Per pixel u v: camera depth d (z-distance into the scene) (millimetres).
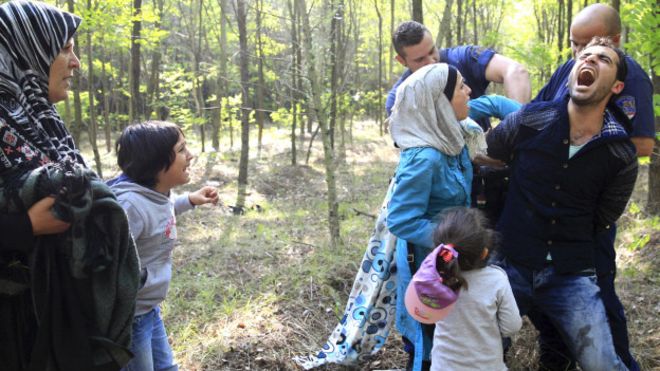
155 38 8734
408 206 2367
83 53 11719
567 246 2379
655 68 3943
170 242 2242
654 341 3260
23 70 1546
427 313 2084
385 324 2826
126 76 14766
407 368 2844
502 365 2260
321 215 7105
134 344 2131
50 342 1521
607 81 2164
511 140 2480
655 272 4301
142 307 2133
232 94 16484
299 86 10055
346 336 2891
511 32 13438
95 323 1574
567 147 2303
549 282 2414
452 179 2432
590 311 2340
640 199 6516
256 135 16109
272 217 7016
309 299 4055
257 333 3504
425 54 3100
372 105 19000
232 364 3166
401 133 2434
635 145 2547
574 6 12305
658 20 3801
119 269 1590
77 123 7457
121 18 7223
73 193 1445
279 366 3148
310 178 9805
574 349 2414
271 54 12055
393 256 2729
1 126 1445
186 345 3369
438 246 2152
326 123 5180
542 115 2375
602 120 2293
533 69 8570
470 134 2504
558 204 2355
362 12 15891
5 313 1542
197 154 12141
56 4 7070
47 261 1506
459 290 2135
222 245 5578
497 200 2771
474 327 2193
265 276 4551
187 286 4352
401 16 16953
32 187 1417
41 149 1556
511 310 2207
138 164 2125
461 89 2379
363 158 12141
